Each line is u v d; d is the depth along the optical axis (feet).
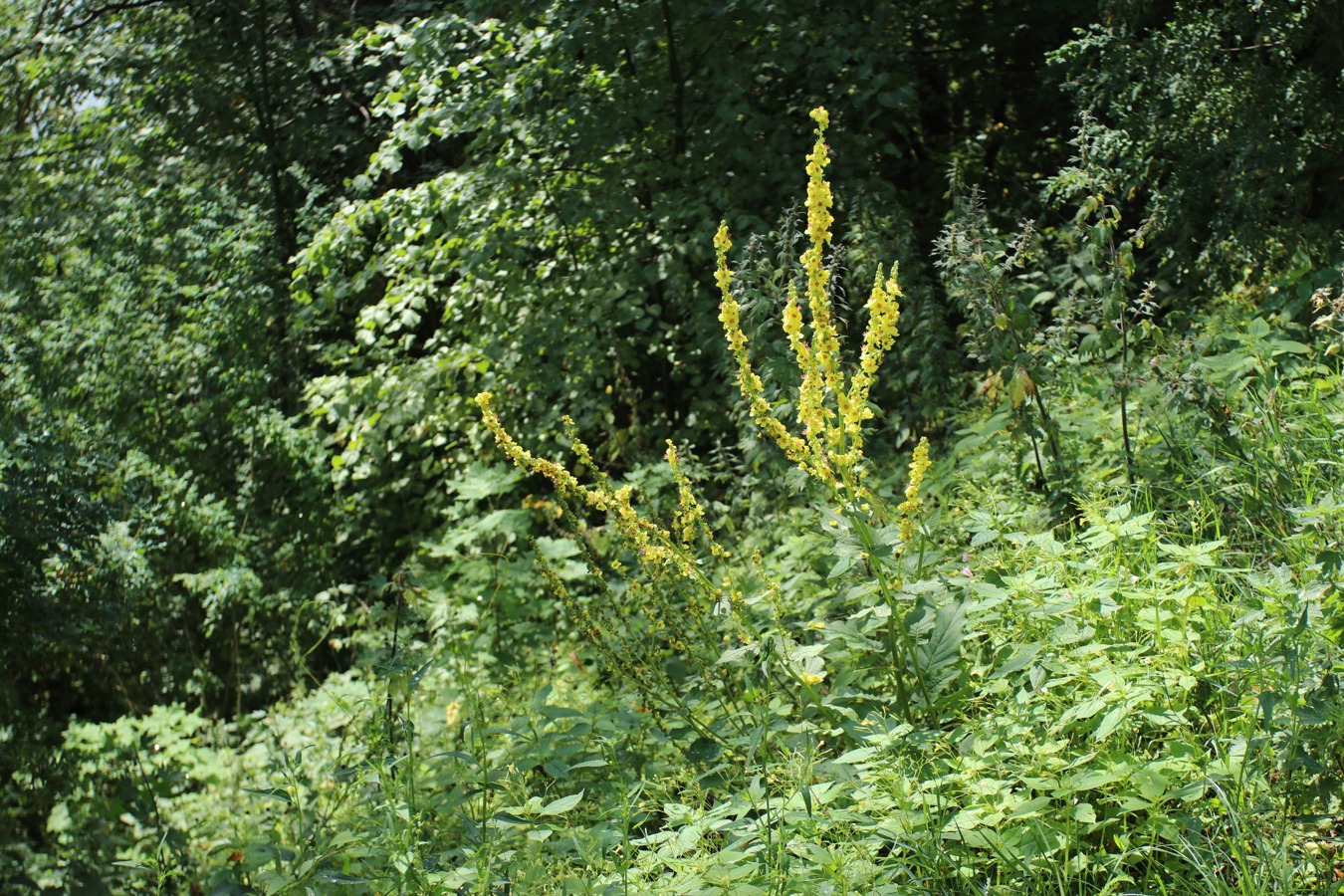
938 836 8.25
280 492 30.40
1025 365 14.12
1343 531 10.21
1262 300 18.92
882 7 26.13
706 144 26.09
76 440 23.93
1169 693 9.37
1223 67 21.13
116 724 21.97
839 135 25.31
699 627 12.42
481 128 27.14
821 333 10.18
